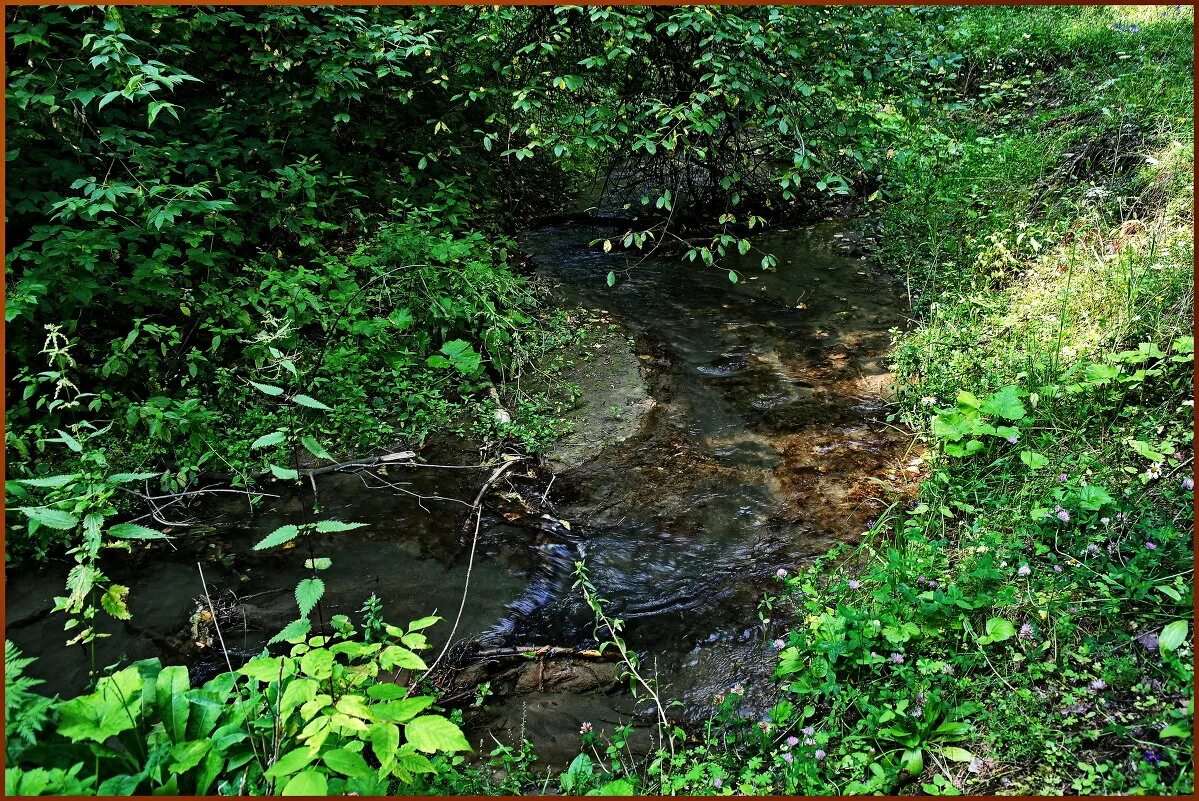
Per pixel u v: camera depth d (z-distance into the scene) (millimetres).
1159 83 6766
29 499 3273
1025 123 7629
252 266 5051
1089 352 3910
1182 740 2195
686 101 5449
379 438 4406
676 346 5582
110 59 4066
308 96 5480
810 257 6965
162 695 2170
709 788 2387
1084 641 2602
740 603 3289
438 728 2170
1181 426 3332
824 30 4953
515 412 4766
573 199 8453
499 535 3770
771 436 4469
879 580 2971
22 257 3895
